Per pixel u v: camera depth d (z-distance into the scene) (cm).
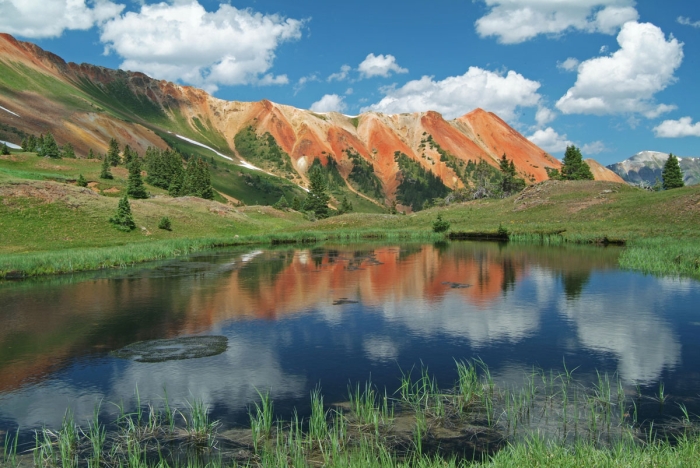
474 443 1179
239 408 1416
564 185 10444
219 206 10462
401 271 4184
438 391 1515
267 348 2002
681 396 1448
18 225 5981
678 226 6219
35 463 1109
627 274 3769
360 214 11706
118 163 17375
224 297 3098
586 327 2259
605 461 947
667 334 2130
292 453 1118
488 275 3866
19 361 1864
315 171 16388
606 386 1539
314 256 5591
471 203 11794
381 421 1305
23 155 13938
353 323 2405
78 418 1370
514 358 1836
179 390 1562
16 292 3306
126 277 3962
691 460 922
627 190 9350
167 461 1119
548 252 5481
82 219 6744
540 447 1037
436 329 2266
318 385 1591
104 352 1969
